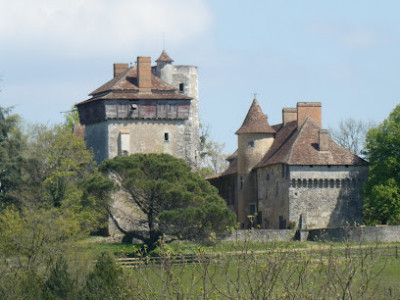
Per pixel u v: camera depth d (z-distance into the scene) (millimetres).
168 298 89500
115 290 118750
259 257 95875
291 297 86688
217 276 112875
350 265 88812
